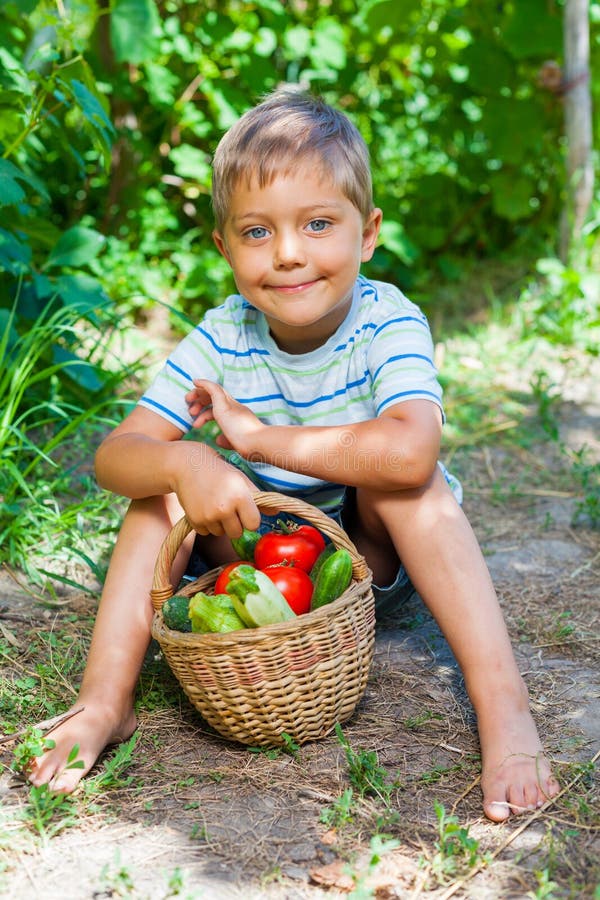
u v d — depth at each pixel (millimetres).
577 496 3090
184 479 1823
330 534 1827
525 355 4199
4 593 2418
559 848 1579
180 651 1738
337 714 1848
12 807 1673
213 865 1544
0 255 2926
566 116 4555
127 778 1768
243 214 1879
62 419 3250
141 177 4730
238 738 1806
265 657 1705
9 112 2941
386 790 1709
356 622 1817
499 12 5027
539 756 1745
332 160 1864
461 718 1969
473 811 1685
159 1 4633
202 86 4590
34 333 3012
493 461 3344
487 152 5195
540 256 5066
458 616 1858
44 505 2801
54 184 4742
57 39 3496
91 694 1838
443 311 4723
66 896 1469
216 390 1969
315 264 1876
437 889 1487
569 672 2145
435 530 1891
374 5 4684
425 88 5312
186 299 4543
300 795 1717
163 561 1822
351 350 2047
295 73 5004
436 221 5301
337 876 1504
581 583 2570
